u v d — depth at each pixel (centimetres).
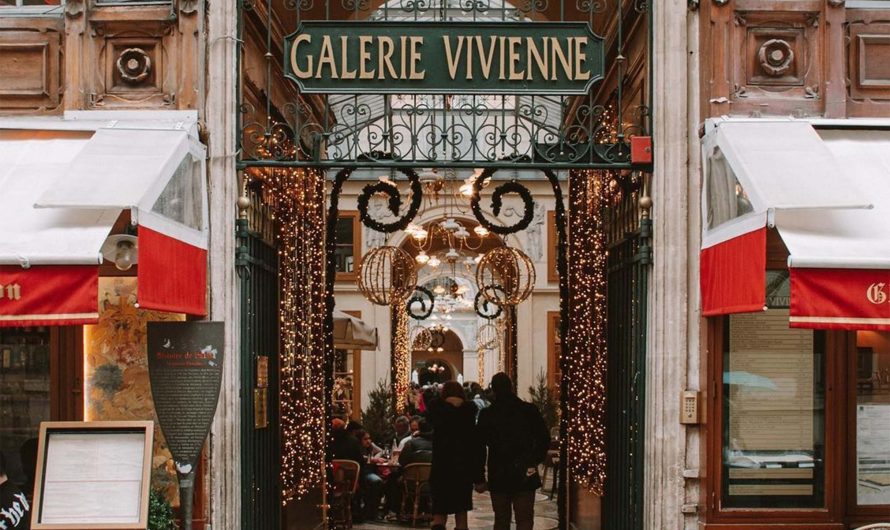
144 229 550
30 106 672
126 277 672
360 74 699
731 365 674
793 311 546
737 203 617
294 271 911
